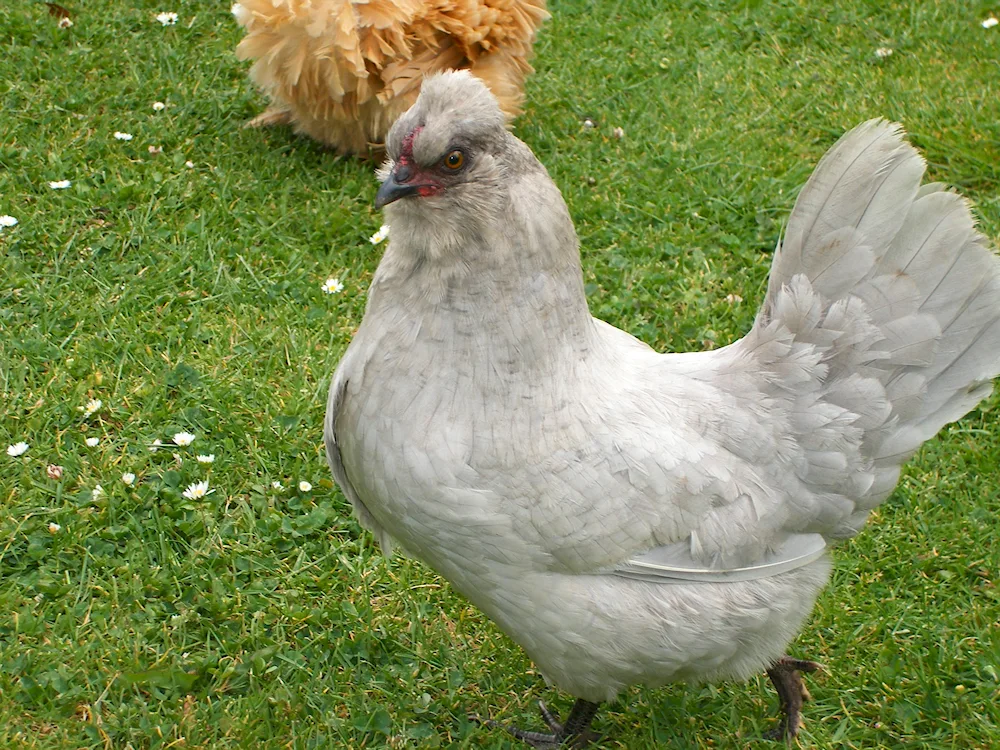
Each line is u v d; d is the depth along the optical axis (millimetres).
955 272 1456
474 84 1403
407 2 1972
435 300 1407
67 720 1536
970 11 2336
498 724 1575
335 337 1833
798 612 1499
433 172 1392
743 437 1462
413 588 1648
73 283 1858
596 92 2201
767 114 2164
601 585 1443
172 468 1703
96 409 1734
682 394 1473
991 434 1765
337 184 2039
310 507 1691
